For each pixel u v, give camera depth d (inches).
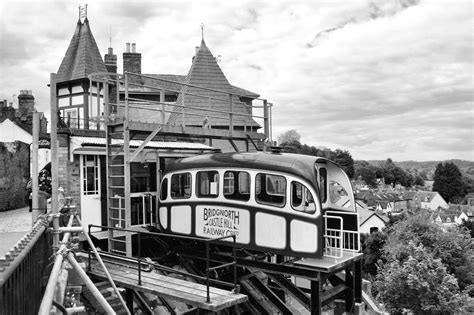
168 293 282.8
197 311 320.5
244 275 414.6
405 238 1212.5
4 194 544.1
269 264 370.6
